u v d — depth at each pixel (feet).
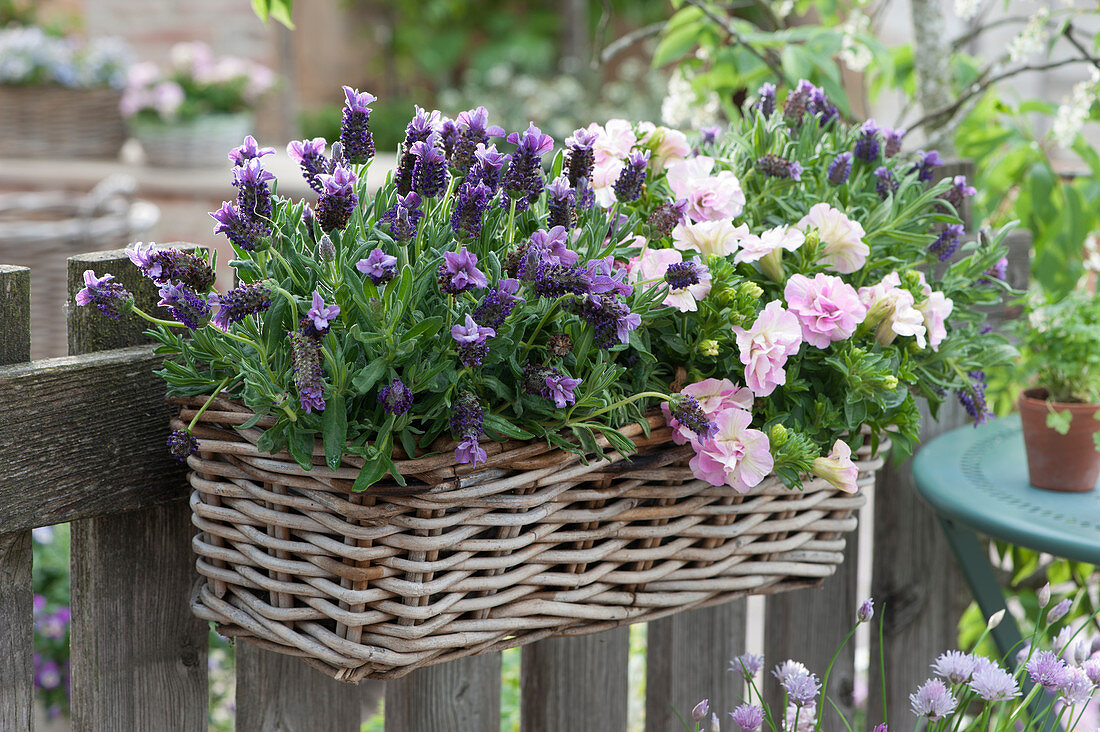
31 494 6.47
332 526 6.28
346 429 6.17
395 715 7.46
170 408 6.67
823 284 6.59
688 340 6.63
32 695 6.65
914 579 8.32
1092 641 6.97
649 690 7.91
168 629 6.89
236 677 7.08
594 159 6.60
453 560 6.35
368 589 6.31
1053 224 8.45
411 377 6.17
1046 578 8.94
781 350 6.49
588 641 7.64
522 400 6.30
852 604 8.18
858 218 7.04
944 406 8.28
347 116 6.32
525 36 35.04
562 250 6.20
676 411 6.38
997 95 8.96
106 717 6.82
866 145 7.02
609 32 35.88
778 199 6.87
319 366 6.01
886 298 6.70
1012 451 7.93
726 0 8.98
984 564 7.96
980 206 8.65
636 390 6.54
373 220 6.40
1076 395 7.58
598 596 6.64
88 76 20.06
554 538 6.50
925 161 7.21
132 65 21.45
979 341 7.15
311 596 6.35
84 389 6.52
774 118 7.00
